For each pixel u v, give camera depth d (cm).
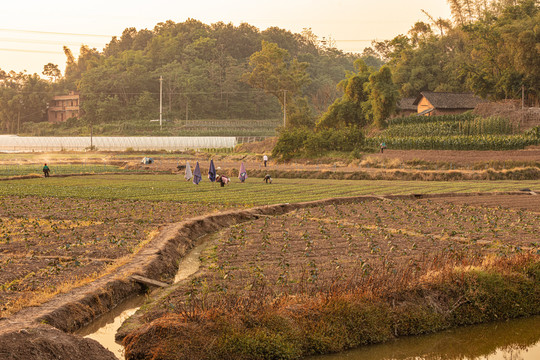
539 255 1942
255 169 6531
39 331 1198
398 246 2272
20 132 18638
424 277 1684
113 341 1373
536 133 6862
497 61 8825
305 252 2134
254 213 3256
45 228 2700
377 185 5091
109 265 1919
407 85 11731
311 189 4722
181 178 5947
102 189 4666
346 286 1578
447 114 9356
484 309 1641
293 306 1436
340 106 10000
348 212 3306
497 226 2786
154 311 1473
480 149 6888
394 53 12681
